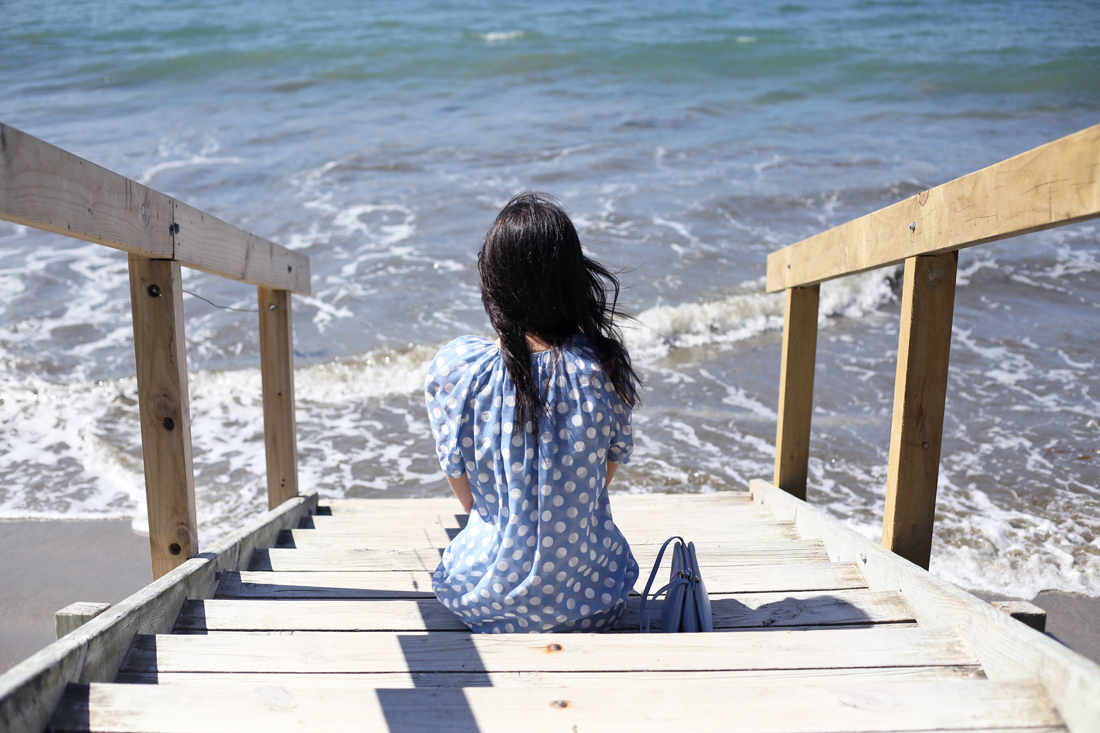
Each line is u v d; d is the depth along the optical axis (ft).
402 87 53.42
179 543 7.74
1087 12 77.66
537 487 5.90
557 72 56.95
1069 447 16.96
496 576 6.06
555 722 4.41
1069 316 24.84
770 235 31.35
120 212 6.23
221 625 6.58
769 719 4.39
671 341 24.22
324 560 8.84
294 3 78.84
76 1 78.28
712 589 7.69
